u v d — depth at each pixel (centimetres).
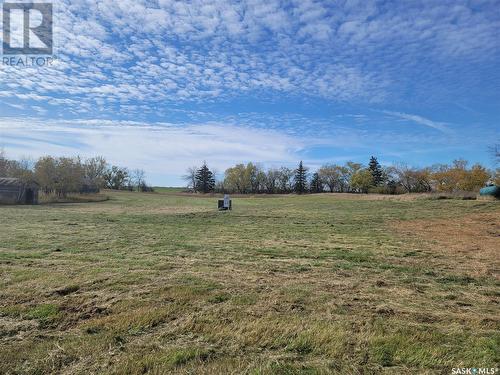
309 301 471
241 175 8562
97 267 666
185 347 332
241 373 287
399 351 323
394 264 749
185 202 4416
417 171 6288
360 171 7338
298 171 8525
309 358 314
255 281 577
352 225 1546
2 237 1066
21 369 294
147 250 884
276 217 1928
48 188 4422
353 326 381
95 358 312
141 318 399
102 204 3725
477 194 2764
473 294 525
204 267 685
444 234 1256
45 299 470
